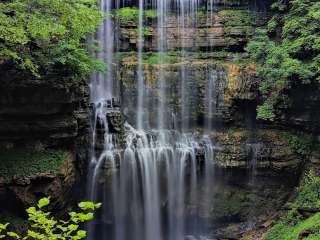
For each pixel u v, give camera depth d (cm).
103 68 1909
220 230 2234
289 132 2225
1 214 1580
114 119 2084
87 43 2292
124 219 2091
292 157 2180
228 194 2242
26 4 1461
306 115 2139
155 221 2153
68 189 1811
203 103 2312
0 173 1574
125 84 2319
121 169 2062
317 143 2148
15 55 1374
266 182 2225
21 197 1586
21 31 1357
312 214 1959
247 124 2295
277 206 2200
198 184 2230
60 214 1789
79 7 1608
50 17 1507
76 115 1866
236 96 2248
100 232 2078
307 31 2089
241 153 2216
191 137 2291
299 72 1986
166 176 2170
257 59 2286
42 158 1692
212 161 2238
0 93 1553
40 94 1630
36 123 1678
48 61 1570
